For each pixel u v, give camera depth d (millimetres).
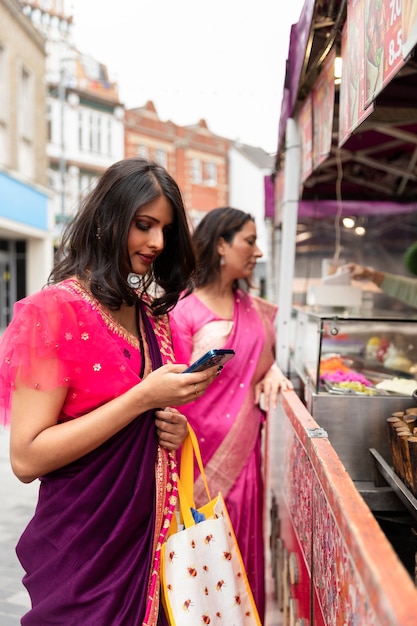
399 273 3920
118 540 1277
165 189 1386
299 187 3092
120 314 1431
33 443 1241
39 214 16344
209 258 2406
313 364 2363
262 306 2555
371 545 838
